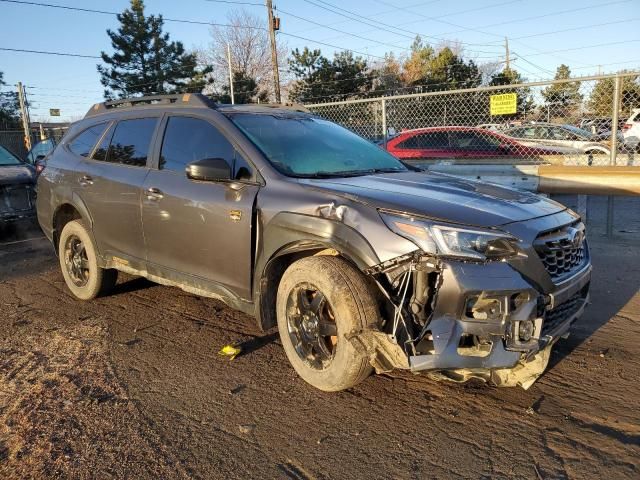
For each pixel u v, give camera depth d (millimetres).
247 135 3998
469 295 2850
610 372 3635
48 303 5359
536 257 3006
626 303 4988
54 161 5641
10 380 3705
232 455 2848
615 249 7109
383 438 2965
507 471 2664
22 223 8539
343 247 3156
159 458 2830
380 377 3631
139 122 4820
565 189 7934
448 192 3428
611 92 9297
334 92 39438
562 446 2848
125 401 3406
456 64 39625
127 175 4641
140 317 4871
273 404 3340
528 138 11406
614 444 2852
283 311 3545
